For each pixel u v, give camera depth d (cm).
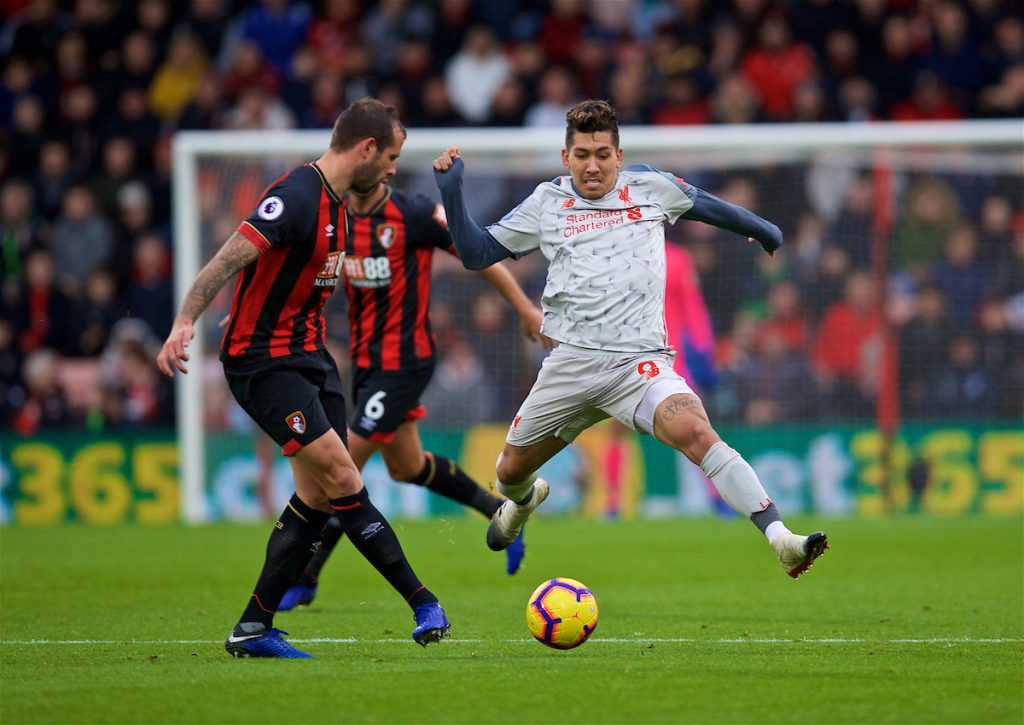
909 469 4794
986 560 3350
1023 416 5006
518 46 6156
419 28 6253
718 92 5772
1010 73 5866
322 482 1939
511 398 5081
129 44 6206
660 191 2125
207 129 5900
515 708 1534
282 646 1953
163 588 2941
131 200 5653
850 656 1922
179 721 1488
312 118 5872
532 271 5125
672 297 4334
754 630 2239
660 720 1472
